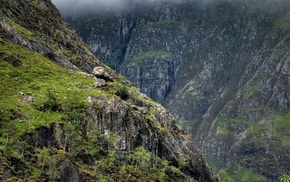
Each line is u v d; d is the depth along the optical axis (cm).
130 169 17250
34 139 14625
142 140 18938
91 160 15862
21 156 13588
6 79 17312
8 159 13138
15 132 14375
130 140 18175
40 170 13725
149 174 17862
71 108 17062
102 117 17625
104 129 17512
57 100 17200
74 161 15075
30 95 16862
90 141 16488
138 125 19038
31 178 13225
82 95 18150
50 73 19650
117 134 17800
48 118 15850
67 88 18675
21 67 18838
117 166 16800
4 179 12512
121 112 18375
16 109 15512
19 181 12769
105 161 16300
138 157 17825
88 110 17400
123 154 17538
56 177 13900
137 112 19688
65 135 15650
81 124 16738
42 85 18075
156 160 19450
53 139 15312
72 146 15588
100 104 18025
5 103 15662
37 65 19762
